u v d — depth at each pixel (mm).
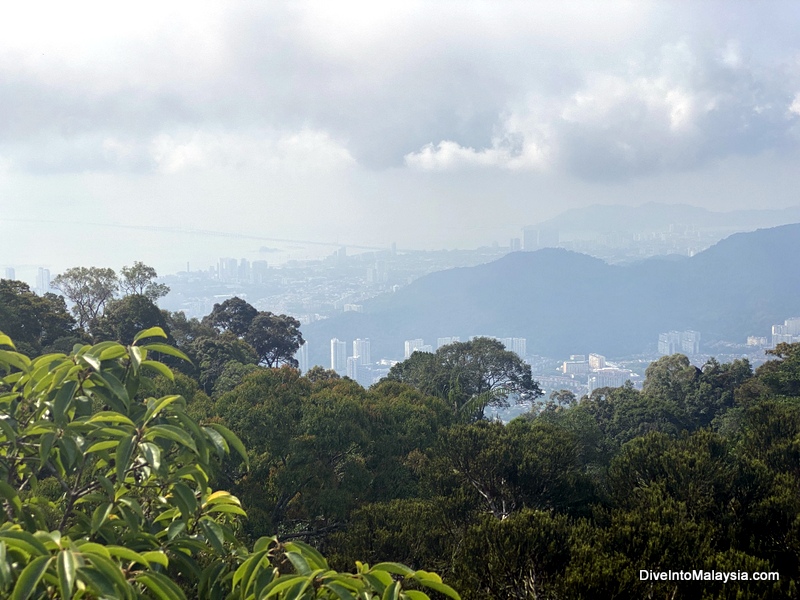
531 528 7793
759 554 8453
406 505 10609
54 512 5051
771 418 12789
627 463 10789
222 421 13695
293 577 2969
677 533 7738
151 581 2908
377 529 9453
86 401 3770
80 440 3520
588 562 7027
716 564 7152
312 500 13375
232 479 13617
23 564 2867
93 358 3535
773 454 11391
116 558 3314
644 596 6691
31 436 4074
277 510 13570
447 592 3205
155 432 3486
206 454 3717
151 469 3938
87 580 2498
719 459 10062
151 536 3717
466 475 11609
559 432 12688
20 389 4105
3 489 3326
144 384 4094
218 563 3848
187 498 3564
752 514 9070
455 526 10172
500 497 11453
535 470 11102
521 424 12984
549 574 7512
